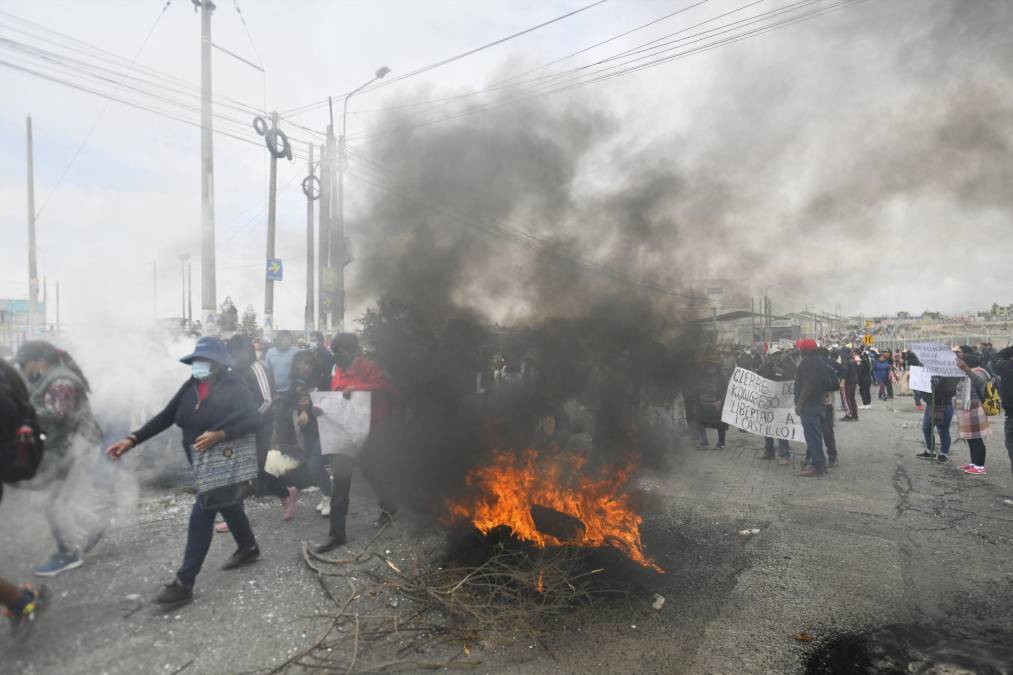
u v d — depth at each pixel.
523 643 2.92
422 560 3.83
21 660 2.73
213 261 12.36
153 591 3.51
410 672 2.66
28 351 3.94
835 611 3.29
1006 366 5.84
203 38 12.20
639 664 2.75
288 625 3.10
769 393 7.66
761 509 5.30
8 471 2.86
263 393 4.92
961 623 3.16
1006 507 5.39
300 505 5.45
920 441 9.27
